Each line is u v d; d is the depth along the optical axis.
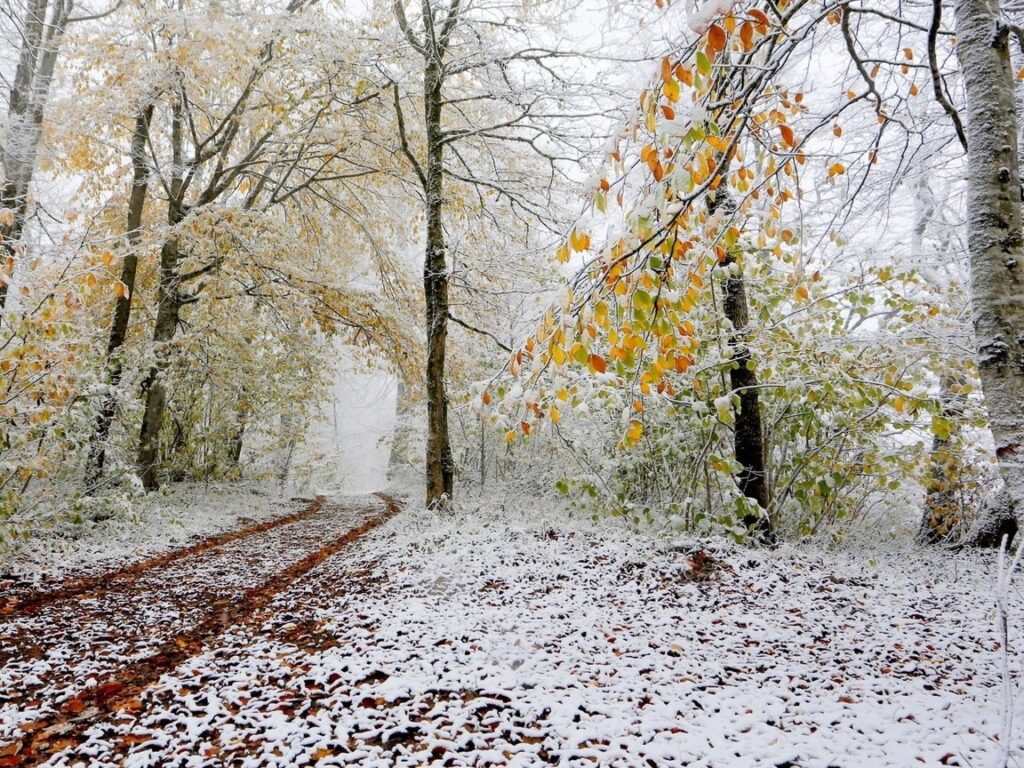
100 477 9.68
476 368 14.14
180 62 10.61
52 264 7.42
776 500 8.27
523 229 12.96
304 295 13.00
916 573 6.94
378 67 11.27
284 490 21.69
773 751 3.11
